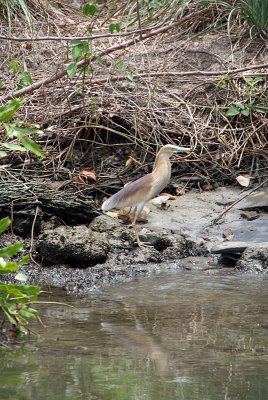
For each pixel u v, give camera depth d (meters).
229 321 8.69
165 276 10.77
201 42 15.76
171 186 13.27
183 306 9.29
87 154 13.80
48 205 12.10
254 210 12.52
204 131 13.92
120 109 13.95
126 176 13.42
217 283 10.34
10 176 12.91
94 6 13.24
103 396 6.60
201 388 6.76
